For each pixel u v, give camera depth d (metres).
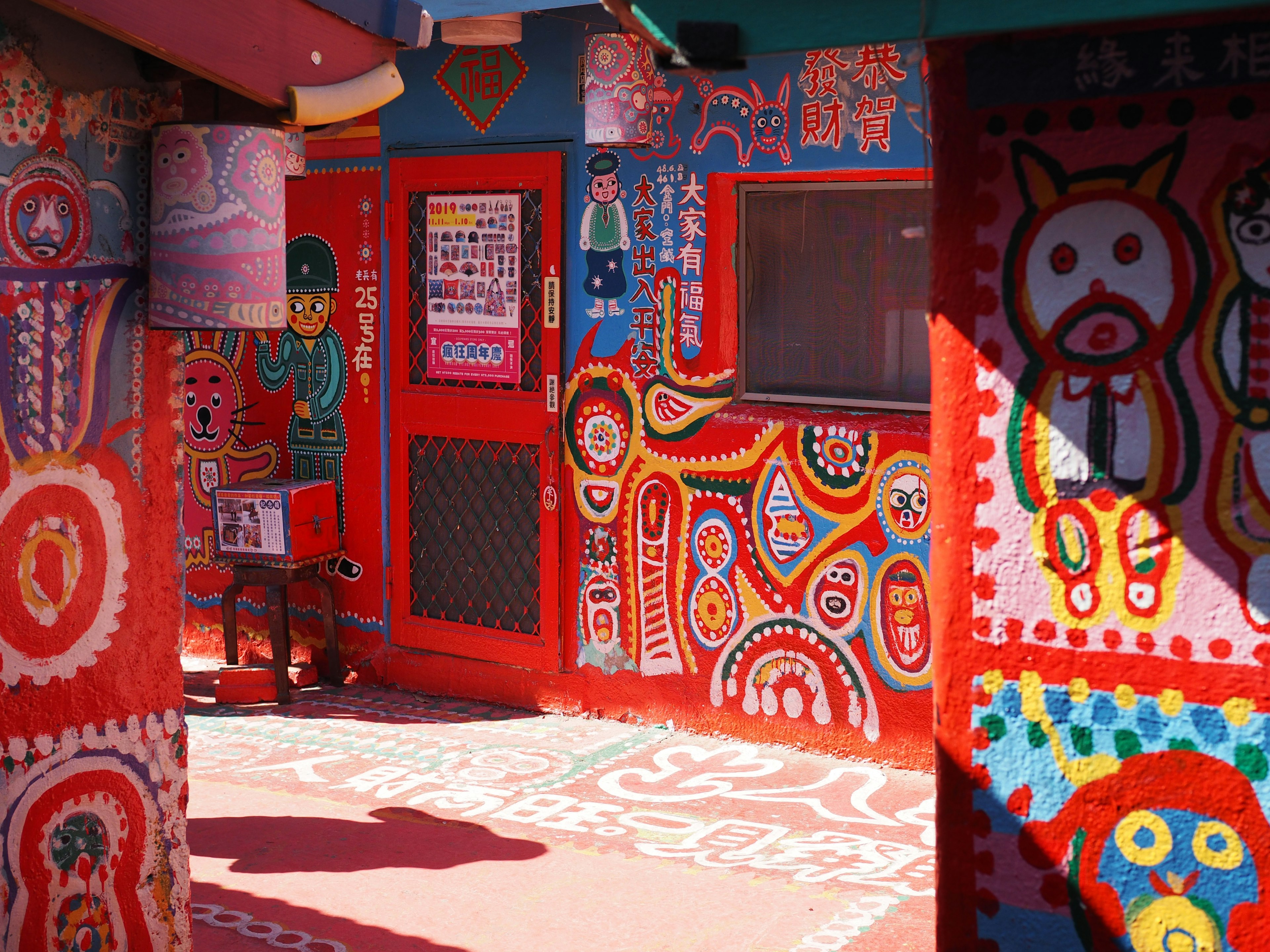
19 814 3.06
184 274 3.12
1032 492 2.18
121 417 3.21
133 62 3.14
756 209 5.61
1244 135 1.99
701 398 5.78
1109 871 2.18
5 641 3.01
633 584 6.05
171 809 3.42
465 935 4.02
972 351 2.20
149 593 3.32
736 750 5.73
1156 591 2.11
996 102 2.14
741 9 1.99
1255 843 2.07
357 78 3.13
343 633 7.07
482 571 6.54
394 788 5.42
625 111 5.67
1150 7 1.79
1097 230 2.10
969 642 2.25
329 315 6.93
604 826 4.95
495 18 5.71
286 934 4.02
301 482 6.99
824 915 4.12
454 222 6.44
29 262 2.98
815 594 5.55
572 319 6.11
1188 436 2.07
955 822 2.28
